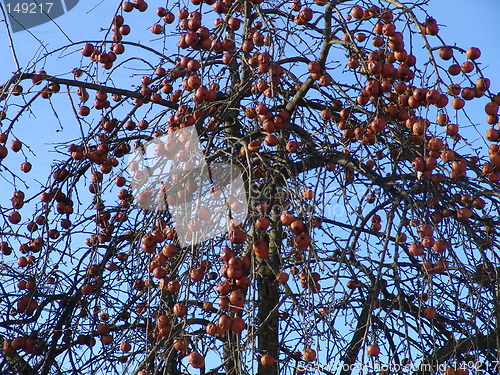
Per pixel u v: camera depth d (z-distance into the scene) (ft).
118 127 27.48
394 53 23.57
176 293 22.56
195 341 20.47
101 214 26.99
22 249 27.04
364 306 24.11
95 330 25.73
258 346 25.70
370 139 23.52
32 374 25.45
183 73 28.19
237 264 19.16
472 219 25.54
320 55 26.30
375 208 23.06
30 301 24.62
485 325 24.20
